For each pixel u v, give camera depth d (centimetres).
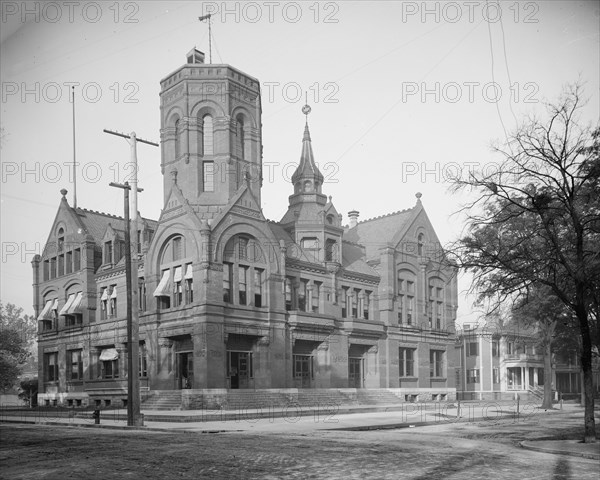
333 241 5184
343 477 1320
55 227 5850
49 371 5825
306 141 5381
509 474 1375
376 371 5247
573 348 4812
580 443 2058
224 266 4272
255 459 1602
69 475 1370
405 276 5659
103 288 5356
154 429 2738
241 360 4325
